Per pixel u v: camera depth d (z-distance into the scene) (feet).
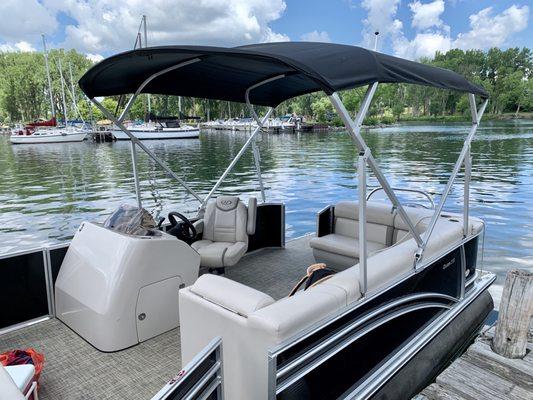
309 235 16.44
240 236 11.87
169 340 7.96
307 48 6.36
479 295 10.82
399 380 7.23
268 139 106.22
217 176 46.60
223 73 10.29
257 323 4.95
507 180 37.73
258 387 5.14
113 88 9.61
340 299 5.79
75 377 6.84
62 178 47.24
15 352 6.49
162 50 6.49
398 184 37.09
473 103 9.12
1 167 57.26
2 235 25.07
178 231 11.27
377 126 163.63
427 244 8.28
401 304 7.41
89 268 7.91
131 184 42.57
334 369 5.81
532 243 20.03
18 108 230.68
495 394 7.50
